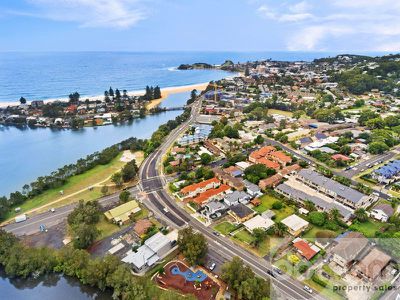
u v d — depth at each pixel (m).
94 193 126.25
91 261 79.19
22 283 82.25
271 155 153.62
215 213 106.38
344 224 97.56
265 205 112.81
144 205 114.88
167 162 150.50
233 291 73.50
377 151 159.50
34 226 103.88
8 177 150.12
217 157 160.50
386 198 116.56
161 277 78.56
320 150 160.12
